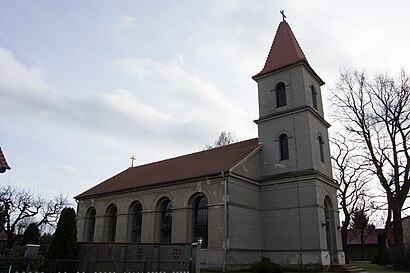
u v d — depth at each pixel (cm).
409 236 4684
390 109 3033
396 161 2956
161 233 2744
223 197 2338
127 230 2975
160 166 3547
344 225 3628
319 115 2750
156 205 2797
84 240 3388
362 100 3206
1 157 1454
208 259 2277
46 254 2245
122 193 3128
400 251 2752
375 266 3167
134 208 3058
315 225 2305
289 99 2731
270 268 2138
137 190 2984
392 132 3027
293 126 2638
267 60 3016
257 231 2505
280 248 2423
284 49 2936
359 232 5900
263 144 2777
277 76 2855
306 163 2486
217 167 2548
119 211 3109
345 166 3672
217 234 2288
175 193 2670
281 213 2489
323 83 3022
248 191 2516
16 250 2181
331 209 2606
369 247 5572
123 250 2116
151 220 2775
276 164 2641
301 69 2723
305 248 2308
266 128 2800
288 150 2617
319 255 2233
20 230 4722
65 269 1603
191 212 2559
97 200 3391
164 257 1883
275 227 2489
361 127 3177
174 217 2614
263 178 2667
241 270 2255
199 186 2512
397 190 2905
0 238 4756
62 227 2241
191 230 2520
